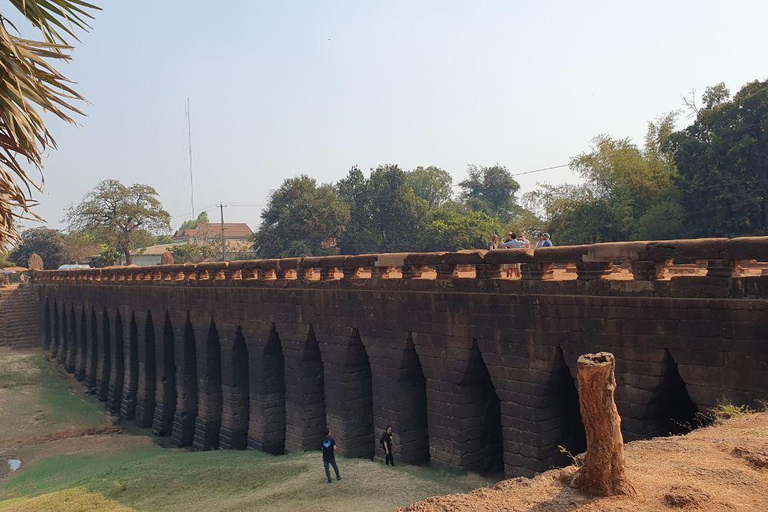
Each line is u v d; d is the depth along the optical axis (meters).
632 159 42.34
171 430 29.28
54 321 48.91
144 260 94.38
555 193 49.84
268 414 22.44
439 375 15.53
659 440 8.03
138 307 32.34
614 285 11.91
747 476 6.26
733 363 10.33
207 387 25.69
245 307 23.33
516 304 13.62
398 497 13.43
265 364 22.48
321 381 20.84
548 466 13.23
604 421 6.04
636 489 6.04
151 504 15.62
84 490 17.39
